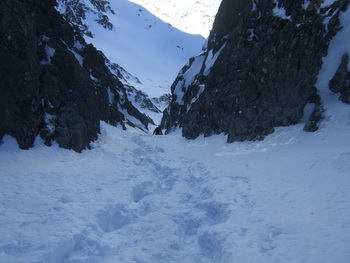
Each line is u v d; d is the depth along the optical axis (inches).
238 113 861.8
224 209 389.1
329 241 251.0
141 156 821.2
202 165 686.5
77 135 691.4
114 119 1457.9
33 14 759.7
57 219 338.0
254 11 1036.5
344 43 688.4
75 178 490.9
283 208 348.5
